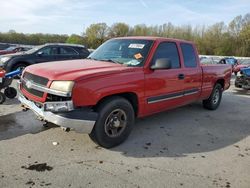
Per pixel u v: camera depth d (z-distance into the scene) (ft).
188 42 20.43
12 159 13.03
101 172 12.39
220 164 13.94
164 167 13.21
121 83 14.55
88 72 13.85
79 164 12.98
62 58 42.06
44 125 17.35
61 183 11.34
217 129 19.47
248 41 199.41
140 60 16.33
